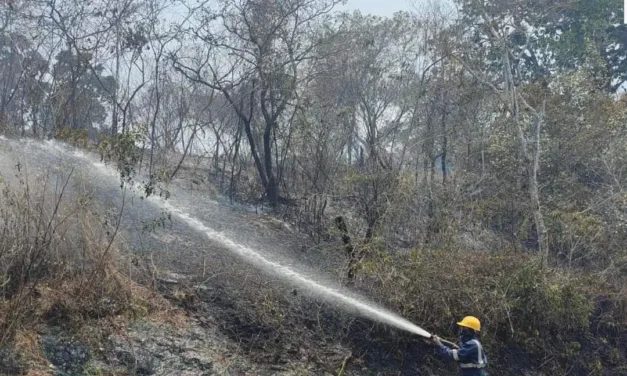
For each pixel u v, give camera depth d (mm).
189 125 16328
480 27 17953
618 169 16391
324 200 13969
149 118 16484
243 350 9352
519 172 16078
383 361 10289
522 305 11656
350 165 15055
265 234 12547
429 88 17656
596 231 13773
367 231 12414
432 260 11398
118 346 8508
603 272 13180
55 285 8766
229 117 17031
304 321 10227
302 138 14820
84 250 9180
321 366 9680
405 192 13008
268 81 15312
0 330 7891
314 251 12008
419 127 17375
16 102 15727
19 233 8766
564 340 12109
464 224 13375
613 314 13000
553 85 17438
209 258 10812
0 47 15953
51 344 8148
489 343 11203
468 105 17453
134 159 10148
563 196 15750
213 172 16203
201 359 8844
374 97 17438
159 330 8984
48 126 14289
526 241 14938
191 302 9695
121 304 8969
